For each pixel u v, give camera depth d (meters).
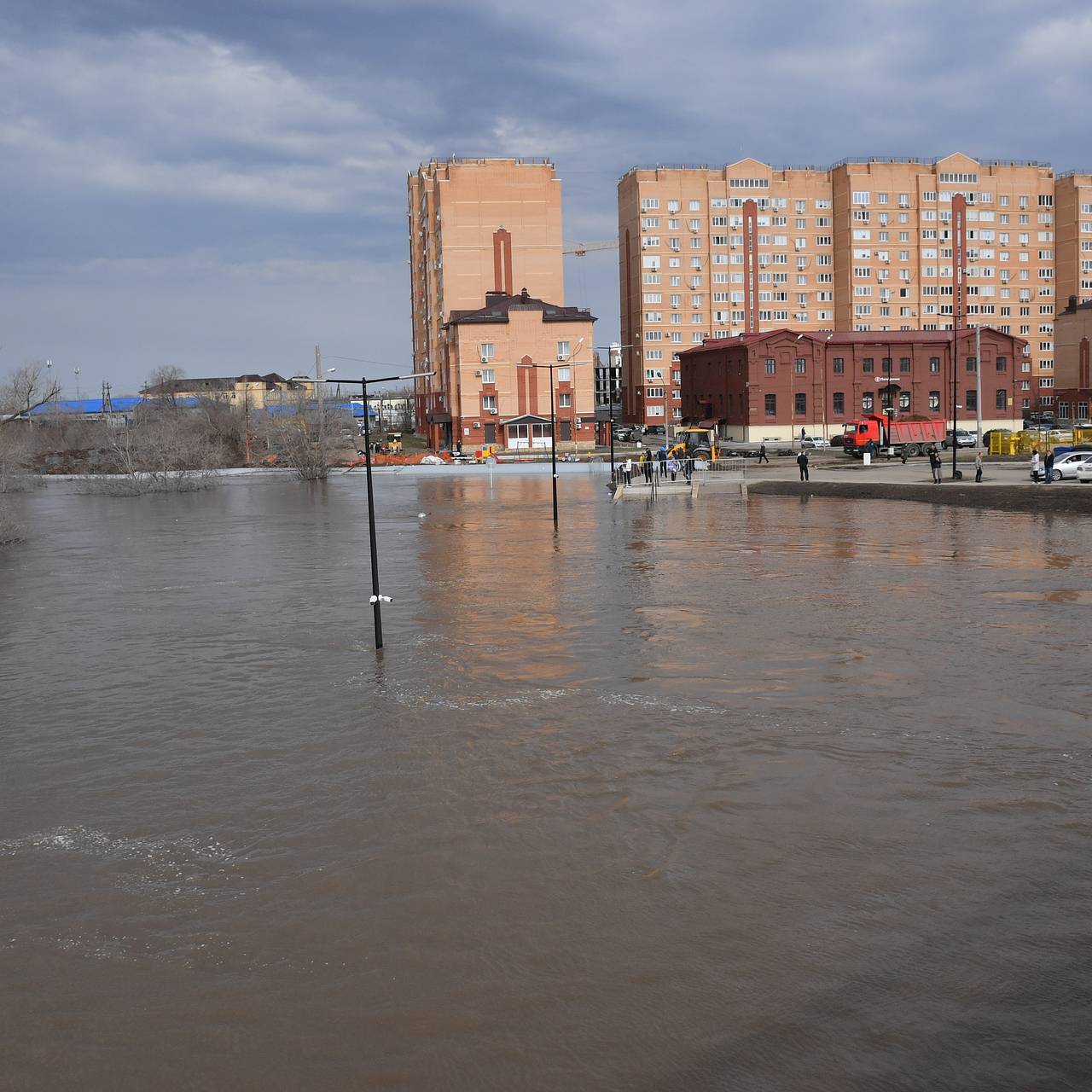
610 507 55.12
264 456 105.31
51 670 20.91
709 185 134.12
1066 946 9.19
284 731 16.25
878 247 134.75
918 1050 7.80
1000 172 136.75
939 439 84.75
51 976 9.16
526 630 23.28
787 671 19.11
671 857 11.27
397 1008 8.54
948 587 27.66
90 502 70.75
